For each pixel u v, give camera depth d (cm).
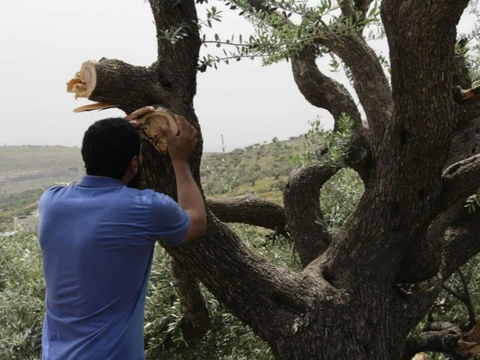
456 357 382
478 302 472
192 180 216
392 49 252
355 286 321
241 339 470
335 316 311
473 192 311
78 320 173
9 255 577
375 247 317
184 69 271
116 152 184
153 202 180
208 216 289
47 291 184
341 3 266
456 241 377
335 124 415
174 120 214
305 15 273
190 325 438
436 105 258
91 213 177
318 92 426
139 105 262
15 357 461
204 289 475
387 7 241
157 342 450
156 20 268
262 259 317
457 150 394
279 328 305
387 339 323
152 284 471
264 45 263
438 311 497
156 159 264
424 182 289
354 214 327
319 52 427
